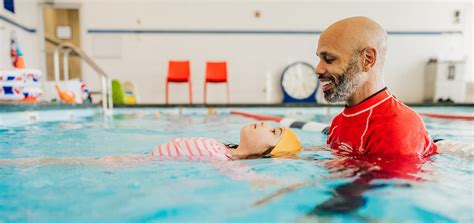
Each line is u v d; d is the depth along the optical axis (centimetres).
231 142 220
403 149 132
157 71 805
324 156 151
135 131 289
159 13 795
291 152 162
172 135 263
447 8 818
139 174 121
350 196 95
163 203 90
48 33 778
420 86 834
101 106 496
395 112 138
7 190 102
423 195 96
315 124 309
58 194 98
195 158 149
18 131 266
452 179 112
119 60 796
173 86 807
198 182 110
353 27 138
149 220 78
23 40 680
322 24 816
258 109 605
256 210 85
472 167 127
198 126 340
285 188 102
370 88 144
